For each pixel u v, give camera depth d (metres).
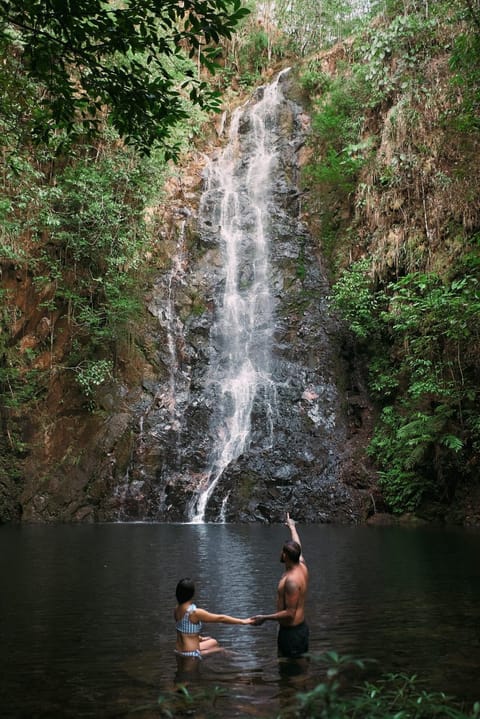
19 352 24.48
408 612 7.80
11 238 23.39
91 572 10.82
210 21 7.94
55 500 22.27
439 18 23.92
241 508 21.22
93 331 24.91
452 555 12.84
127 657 6.05
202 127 32.56
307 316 26.09
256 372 24.80
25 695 5.02
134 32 7.55
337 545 14.54
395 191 24.33
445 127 23.02
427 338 20.23
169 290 26.56
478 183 21.58
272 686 5.20
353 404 23.91
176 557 12.55
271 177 30.30
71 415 23.94
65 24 7.36
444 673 5.41
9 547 14.21
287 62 35.41
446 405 20.06
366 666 5.65
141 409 23.77
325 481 21.84
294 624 6.14
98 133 8.75
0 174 22.25
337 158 28.31
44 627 7.21
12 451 23.06
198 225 28.53
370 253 25.05
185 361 25.17
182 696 4.77
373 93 26.91
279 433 22.97
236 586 9.47
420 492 20.48
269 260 27.61
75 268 25.47
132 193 27.12
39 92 16.22
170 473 22.56
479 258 18.67
